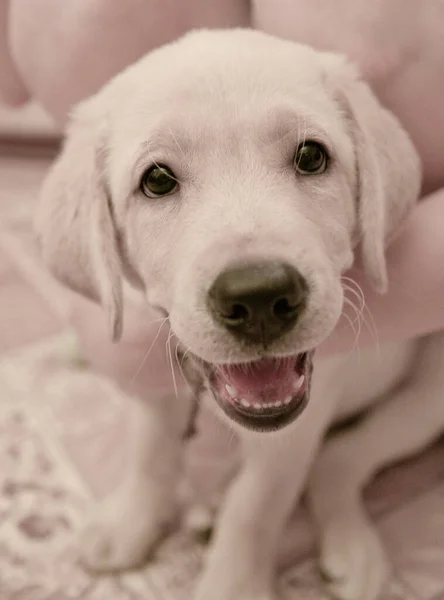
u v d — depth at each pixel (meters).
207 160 0.27
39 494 0.40
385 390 0.39
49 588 0.36
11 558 0.37
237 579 0.34
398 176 0.30
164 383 0.33
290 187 0.27
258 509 0.34
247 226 0.25
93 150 0.29
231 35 0.30
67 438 0.43
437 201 0.31
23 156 0.87
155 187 0.27
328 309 0.25
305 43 0.33
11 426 0.44
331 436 0.40
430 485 0.41
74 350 0.48
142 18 0.35
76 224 0.30
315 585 0.36
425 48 0.31
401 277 0.30
